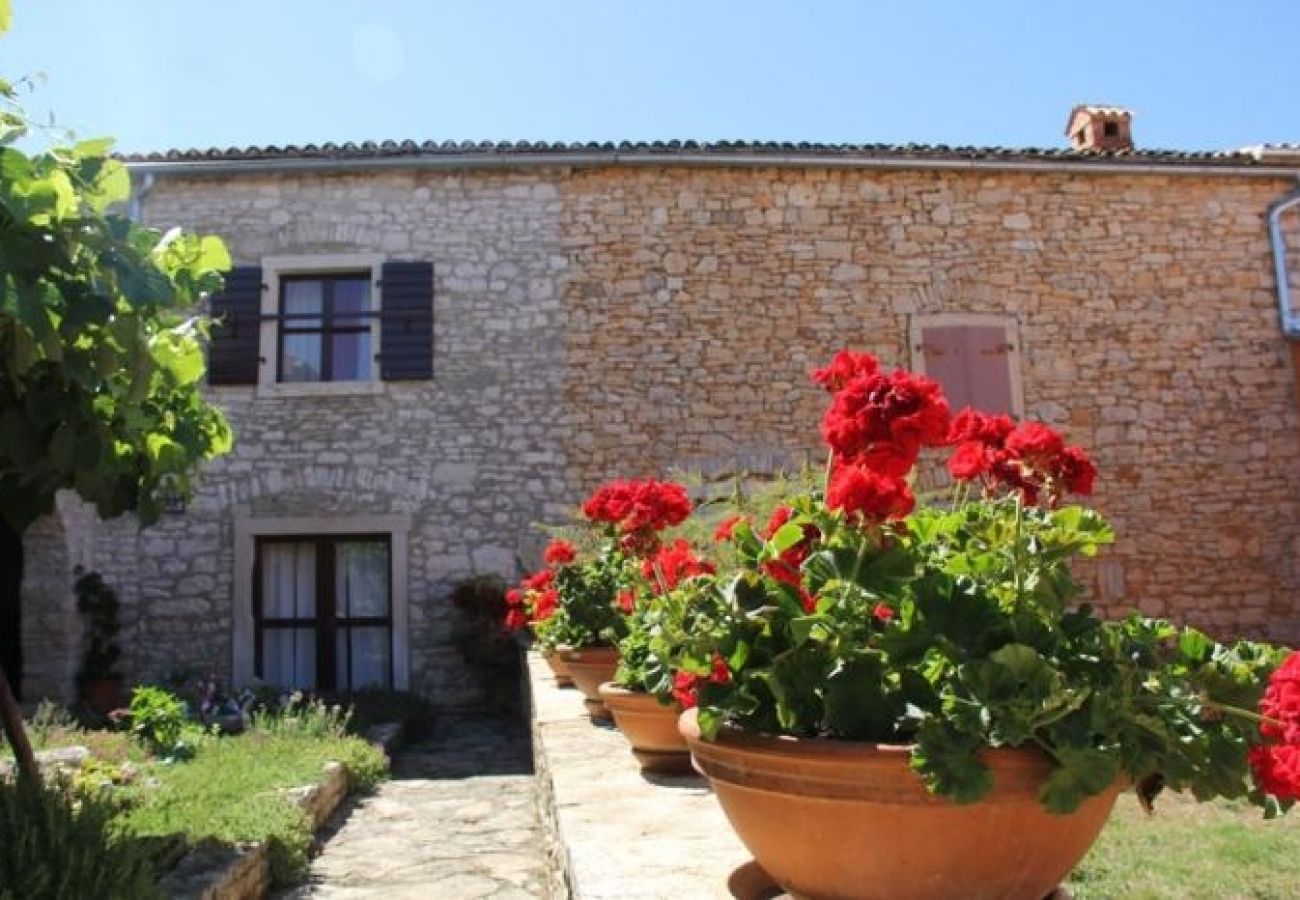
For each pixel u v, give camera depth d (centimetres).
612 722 459
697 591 207
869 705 162
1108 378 1014
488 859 505
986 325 1011
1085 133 1186
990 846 154
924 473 939
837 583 167
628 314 1002
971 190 1034
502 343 998
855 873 159
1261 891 364
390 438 988
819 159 1002
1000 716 148
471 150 993
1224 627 985
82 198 344
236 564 970
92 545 966
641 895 202
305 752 655
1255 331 1033
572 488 982
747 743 162
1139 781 159
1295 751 146
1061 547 172
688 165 1012
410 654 967
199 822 450
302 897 446
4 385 349
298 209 1009
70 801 356
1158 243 1038
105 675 938
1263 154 1034
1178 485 1003
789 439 988
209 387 987
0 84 326
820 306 1007
